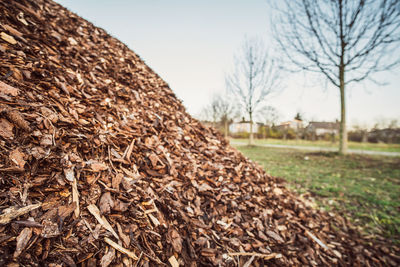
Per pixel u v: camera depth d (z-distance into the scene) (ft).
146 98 11.46
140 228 5.13
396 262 8.36
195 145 10.60
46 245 3.67
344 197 14.26
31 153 4.61
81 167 5.31
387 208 12.59
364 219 11.44
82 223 4.35
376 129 75.36
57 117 5.82
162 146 8.57
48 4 13.51
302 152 36.22
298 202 11.48
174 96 14.38
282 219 8.83
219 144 12.13
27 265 3.23
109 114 8.05
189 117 13.17
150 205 5.78
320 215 11.16
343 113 31.83
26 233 3.58
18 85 5.89
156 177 7.09
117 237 4.55
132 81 11.99
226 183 8.97
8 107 4.96
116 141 6.99
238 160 11.48
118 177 5.87
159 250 5.02
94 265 3.88
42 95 6.24
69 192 4.68
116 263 4.14
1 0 9.24
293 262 6.89
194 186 7.79
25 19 9.57
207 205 7.42
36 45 8.54
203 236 6.15
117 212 5.05
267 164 25.27
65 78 7.91
